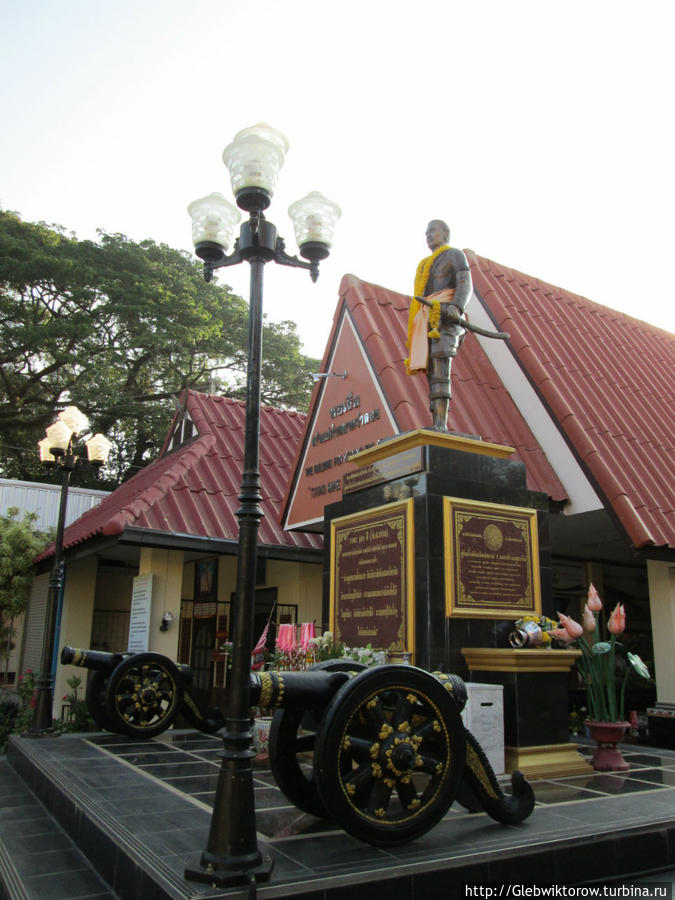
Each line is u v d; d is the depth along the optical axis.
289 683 4.29
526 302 13.08
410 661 7.00
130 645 12.74
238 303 36.72
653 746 9.91
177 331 31.66
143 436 33.09
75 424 10.75
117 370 33.03
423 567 7.12
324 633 7.82
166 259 35.12
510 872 4.08
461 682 4.90
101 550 12.73
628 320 15.34
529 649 6.77
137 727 8.95
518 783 4.79
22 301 30.69
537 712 6.69
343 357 12.22
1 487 18.72
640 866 4.54
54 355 29.52
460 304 8.19
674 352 15.20
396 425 10.36
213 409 16.61
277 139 4.85
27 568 16.38
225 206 5.17
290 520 13.30
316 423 12.84
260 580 14.93
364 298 12.01
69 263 29.64
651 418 11.90
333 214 5.41
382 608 7.59
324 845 4.20
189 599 15.41
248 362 4.54
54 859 4.82
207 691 13.72
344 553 8.43
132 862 3.97
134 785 6.02
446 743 4.39
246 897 3.41
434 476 7.38
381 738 4.21
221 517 12.97
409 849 4.10
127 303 31.36
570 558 14.83
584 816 4.88
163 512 12.37
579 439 10.23
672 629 10.01
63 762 7.23
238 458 14.87
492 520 7.57
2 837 5.37
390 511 7.69
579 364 12.09
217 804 3.78
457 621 7.08
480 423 10.90
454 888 3.90
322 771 3.94
